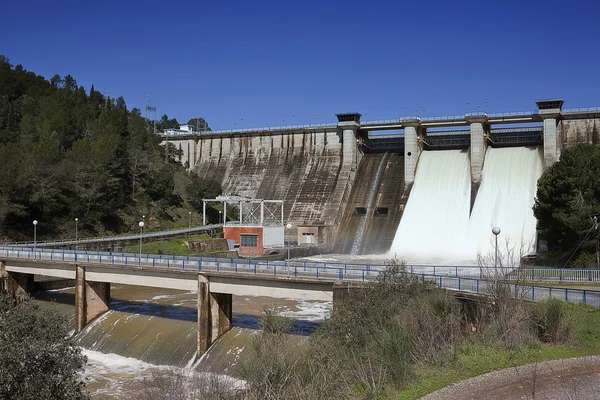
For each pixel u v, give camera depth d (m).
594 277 49.88
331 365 28.19
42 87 199.62
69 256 65.44
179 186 138.38
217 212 134.75
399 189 115.56
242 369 34.66
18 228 95.94
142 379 45.72
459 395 24.09
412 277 39.72
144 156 134.62
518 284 34.34
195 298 69.94
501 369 27.08
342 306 37.56
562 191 72.75
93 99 184.12
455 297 37.00
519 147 109.50
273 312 45.53
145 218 119.50
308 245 109.56
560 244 75.00
